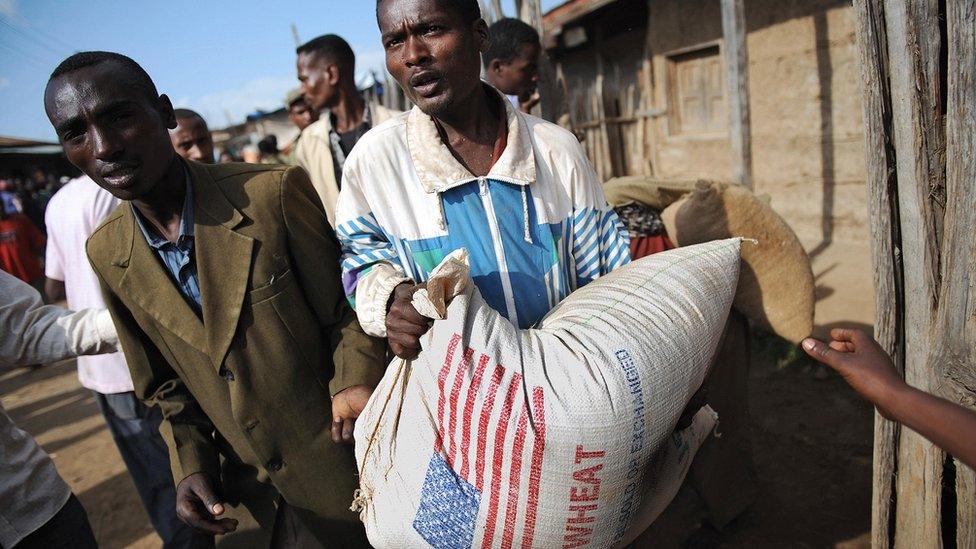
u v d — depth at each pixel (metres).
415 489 1.33
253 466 1.83
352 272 1.52
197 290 1.66
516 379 1.22
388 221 1.51
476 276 1.47
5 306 1.68
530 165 1.48
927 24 1.42
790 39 6.41
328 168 3.37
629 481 1.29
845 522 2.61
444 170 1.45
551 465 1.22
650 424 1.26
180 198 1.61
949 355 1.45
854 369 1.15
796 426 3.30
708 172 7.85
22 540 1.66
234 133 29.52
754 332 4.13
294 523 1.83
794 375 3.77
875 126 1.56
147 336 1.77
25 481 1.66
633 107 9.34
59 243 2.78
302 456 1.70
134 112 1.45
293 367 1.66
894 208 1.59
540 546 1.29
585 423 1.20
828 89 6.16
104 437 4.90
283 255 1.62
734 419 2.56
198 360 1.67
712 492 2.56
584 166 1.57
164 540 2.74
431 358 1.27
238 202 1.60
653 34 8.30
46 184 20.28
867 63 1.54
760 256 2.43
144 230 1.61
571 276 1.58
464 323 1.24
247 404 1.63
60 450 4.80
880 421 1.77
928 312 1.53
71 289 2.81
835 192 6.29
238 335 1.60
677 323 1.34
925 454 1.64
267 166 1.71
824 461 3.00
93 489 4.10
